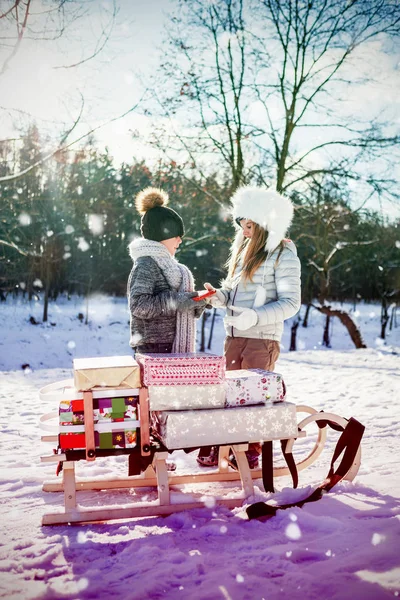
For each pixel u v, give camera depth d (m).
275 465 3.44
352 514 2.63
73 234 23.50
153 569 2.13
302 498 2.85
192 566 2.14
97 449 2.66
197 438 2.72
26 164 10.30
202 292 3.27
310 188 15.42
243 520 2.63
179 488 3.23
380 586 1.91
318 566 2.11
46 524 2.65
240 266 3.65
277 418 2.86
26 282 27.30
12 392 7.87
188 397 2.77
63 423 2.65
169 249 3.43
